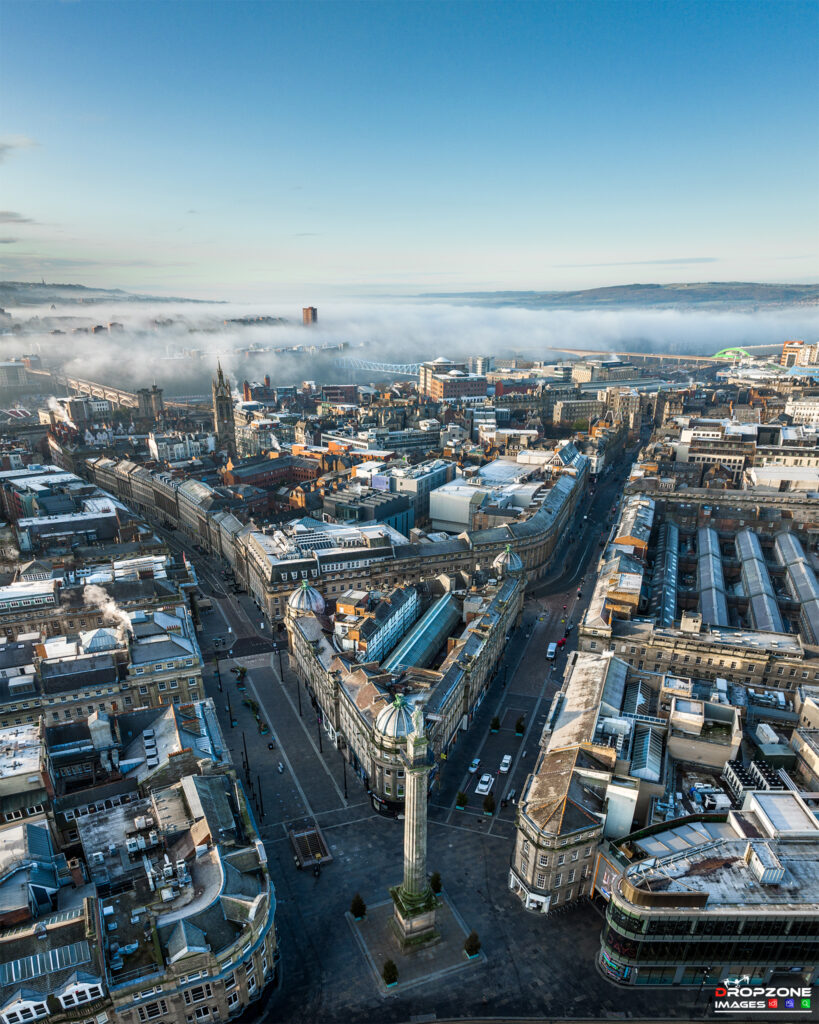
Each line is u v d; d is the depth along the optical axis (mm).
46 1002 86750
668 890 101062
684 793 129875
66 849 118188
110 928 98188
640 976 106375
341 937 114188
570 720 141250
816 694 153750
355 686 156000
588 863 118125
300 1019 100875
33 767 124062
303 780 152125
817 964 102875
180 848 112188
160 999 92375
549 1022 100875
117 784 129500
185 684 172750
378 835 136625
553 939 114000
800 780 130125
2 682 160375
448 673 162375
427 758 104625
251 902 100688
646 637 180500
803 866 105375
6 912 98000
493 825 139375
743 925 99812
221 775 130625
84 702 164625
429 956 110625
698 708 141375
